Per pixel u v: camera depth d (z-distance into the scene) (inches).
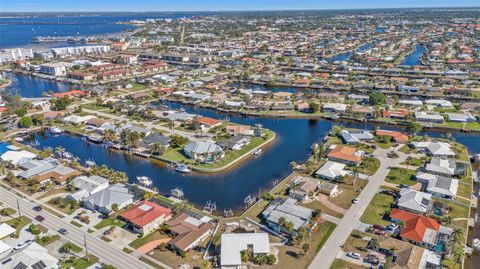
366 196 4478.3
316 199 4443.9
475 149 6038.4
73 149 6368.1
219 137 6555.1
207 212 4298.7
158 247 3590.1
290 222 3777.1
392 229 3786.9
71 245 3582.7
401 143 6117.1
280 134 6958.7
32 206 4360.2
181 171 5403.5
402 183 4781.0
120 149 6269.7
